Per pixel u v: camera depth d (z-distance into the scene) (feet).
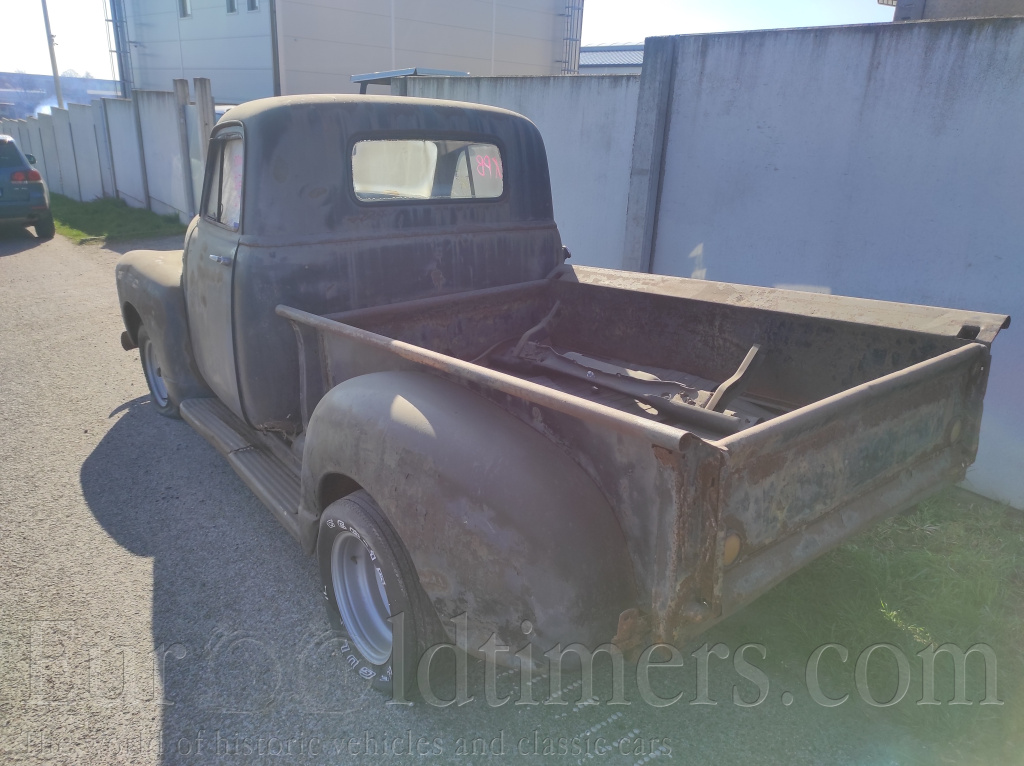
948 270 13.19
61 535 11.00
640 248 18.40
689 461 5.12
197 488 12.55
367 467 7.09
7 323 23.40
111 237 40.09
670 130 17.46
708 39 16.17
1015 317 12.37
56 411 16.08
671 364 11.46
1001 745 7.32
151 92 43.09
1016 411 12.40
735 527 5.47
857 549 10.41
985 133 12.35
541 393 5.91
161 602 9.44
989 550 10.82
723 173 16.58
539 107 22.35
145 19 73.31
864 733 7.52
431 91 26.07
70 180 61.62
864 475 6.83
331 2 55.93
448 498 6.33
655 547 5.55
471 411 6.75
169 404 15.35
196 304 11.69
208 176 11.43
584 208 21.70
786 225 15.61
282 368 9.75
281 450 10.77
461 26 64.64
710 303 10.78
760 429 5.36
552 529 5.84
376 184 10.43
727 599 5.50
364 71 59.00
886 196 13.88
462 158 11.39
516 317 12.37
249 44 57.16
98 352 20.42
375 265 10.31
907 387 6.81
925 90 12.99
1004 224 12.33
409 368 7.77
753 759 7.20
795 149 15.14
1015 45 11.76
